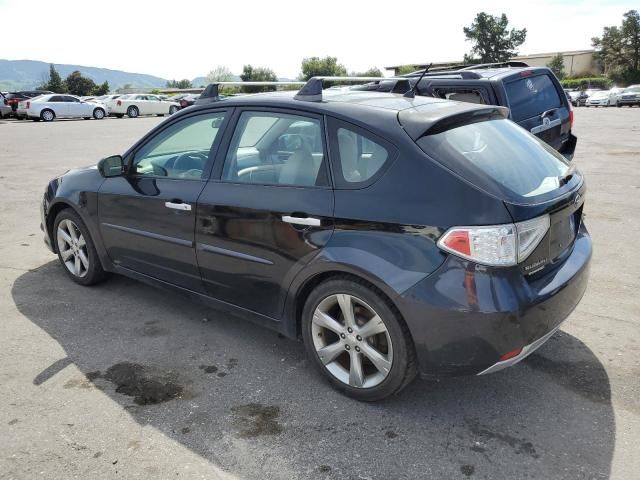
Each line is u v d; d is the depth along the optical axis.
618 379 3.27
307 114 3.26
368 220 2.83
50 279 4.96
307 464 2.60
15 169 11.41
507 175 2.84
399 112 3.06
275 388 3.24
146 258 4.10
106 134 20.28
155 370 3.44
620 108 36.00
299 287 3.17
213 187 3.56
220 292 3.66
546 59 86.62
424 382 3.29
